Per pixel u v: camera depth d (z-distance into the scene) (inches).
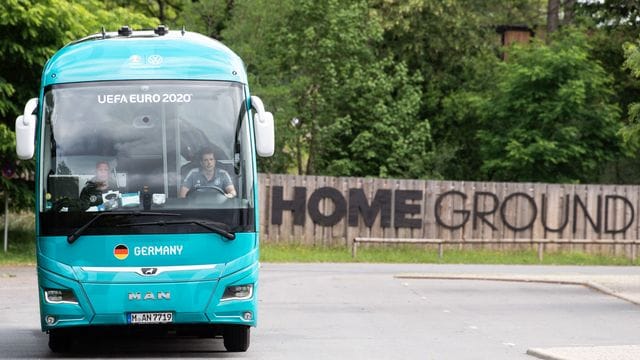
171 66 1065.5
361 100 3609.7
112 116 1045.2
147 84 1054.4
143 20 2812.5
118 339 1245.1
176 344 1192.8
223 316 1028.5
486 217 3061.0
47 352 1118.4
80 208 1022.4
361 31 3597.4
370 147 3622.0
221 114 1055.0
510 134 3555.6
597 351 1084.5
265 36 3582.7
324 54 3538.4
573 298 1813.5
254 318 1042.1
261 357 1071.6
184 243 1023.6
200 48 1084.5
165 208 1025.5
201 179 1036.5
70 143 1037.2
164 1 4303.6
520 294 1881.2
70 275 1015.6
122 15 2785.4
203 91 1057.5
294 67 3511.3
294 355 1088.2
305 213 2999.5
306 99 3580.2
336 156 3722.9
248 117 1067.3
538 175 3560.5
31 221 3061.0
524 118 3563.0
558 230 3075.8
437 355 1095.6
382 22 3784.5
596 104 3572.8
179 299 1019.9
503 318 1492.4
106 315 1016.9
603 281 2091.5
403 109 3585.1
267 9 3548.2
